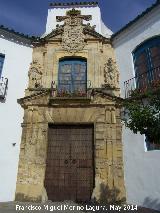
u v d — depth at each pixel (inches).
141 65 509.0
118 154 477.7
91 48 573.9
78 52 571.8
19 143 497.7
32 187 466.6
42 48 588.7
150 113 280.7
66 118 512.7
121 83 532.4
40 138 500.1
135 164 446.9
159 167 404.2
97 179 465.1
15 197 461.1
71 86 553.0
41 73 560.4
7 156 479.8
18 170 479.2
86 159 492.4
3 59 545.3
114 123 498.6
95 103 513.7
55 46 581.6
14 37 569.0
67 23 597.3
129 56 534.6
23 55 569.3
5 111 504.1
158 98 288.2
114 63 557.0
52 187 478.3
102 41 581.6
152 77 478.0
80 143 504.4
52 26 649.6
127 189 449.7
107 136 491.8
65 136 511.5
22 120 515.8
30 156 486.6
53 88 523.2
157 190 398.6
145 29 516.1
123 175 462.9
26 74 556.7
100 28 632.4
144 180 423.5
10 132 496.1
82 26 593.0
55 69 560.4
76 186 477.1
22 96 533.3
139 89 462.0
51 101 513.0
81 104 514.6
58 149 503.2
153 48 495.5
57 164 493.0
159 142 280.1
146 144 440.1
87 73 551.5
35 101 523.5
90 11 661.3
